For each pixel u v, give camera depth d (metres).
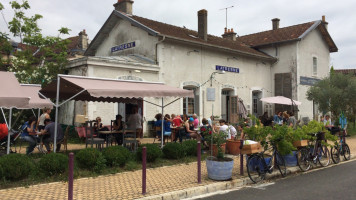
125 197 5.74
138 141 9.92
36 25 15.75
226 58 18.58
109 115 13.79
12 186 6.19
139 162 8.64
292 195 6.20
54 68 14.51
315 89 18.20
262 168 7.55
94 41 19.20
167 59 15.59
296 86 20.89
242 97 19.45
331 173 8.38
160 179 7.12
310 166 9.05
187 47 16.52
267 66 21.81
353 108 17.23
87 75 12.93
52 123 9.41
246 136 8.39
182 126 12.27
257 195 6.24
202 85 17.08
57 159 7.03
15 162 6.48
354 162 10.19
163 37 14.92
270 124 16.31
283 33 22.70
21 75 14.34
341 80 17.58
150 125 14.77
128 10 18.27
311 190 6.57
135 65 14.17
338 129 10.52
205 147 10.54
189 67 16.55
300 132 8.48
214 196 6.21
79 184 6.55
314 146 9.16
